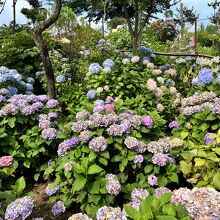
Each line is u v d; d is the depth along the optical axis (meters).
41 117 4.16
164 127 4.45
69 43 7.55
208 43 16.84
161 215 1.80
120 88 5.64
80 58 7.38
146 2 7.51
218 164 2.99
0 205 2.64
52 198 3.35
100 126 3.39
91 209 2.98
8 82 5.42
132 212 1.83
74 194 3.24
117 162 3.32
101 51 7.24
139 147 3.24
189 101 4.31
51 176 3.96
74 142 3.34
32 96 4.55
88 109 4.28
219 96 4.73
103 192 2.92
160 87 5.80
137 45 7.63
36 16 11.03
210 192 1.76
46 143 3.94
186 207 1.77
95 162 3.20
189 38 12.45
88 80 5.95
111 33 11.05
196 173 3.08
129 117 3.72
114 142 3.34
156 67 6.76
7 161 3.41
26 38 6.94
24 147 3.96
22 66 6.75
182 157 3.36
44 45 5.08
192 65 6.72
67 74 6.70
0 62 6.66
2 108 4.21
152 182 3.04
